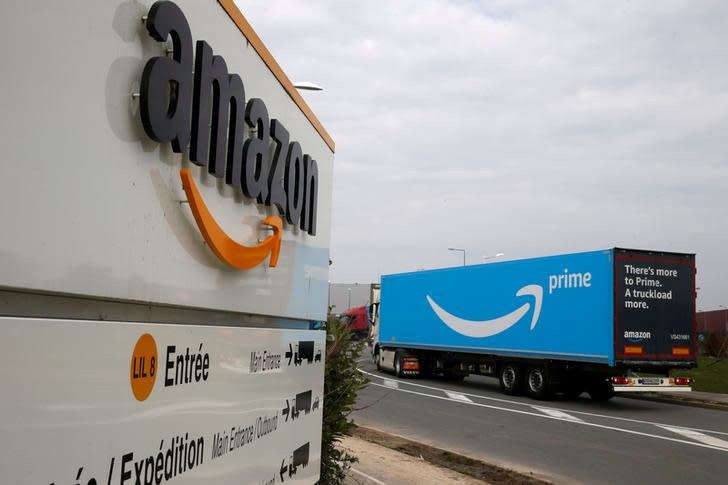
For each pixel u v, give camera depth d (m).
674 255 15.60
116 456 1.73
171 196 2.08
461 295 20.27
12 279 1.37
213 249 2.35
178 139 2.05
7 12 1.35
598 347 15.08
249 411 2.85
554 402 16.78
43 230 1.46
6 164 1.35
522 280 17.64
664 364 15.19
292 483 3.59
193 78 2.19
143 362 1.88
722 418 14.35
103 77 1.69
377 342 26.80
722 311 29.70
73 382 1.55
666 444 10.72
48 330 1.47
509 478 7.73
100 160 1.68
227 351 2.58
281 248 3.36
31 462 1.41
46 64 1.47
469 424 12.43
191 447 2.22
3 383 1.33
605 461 9.26
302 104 3.79
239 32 2.69
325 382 5.56
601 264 15.20
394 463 8.02
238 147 2.62
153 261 1.97
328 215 4.60
